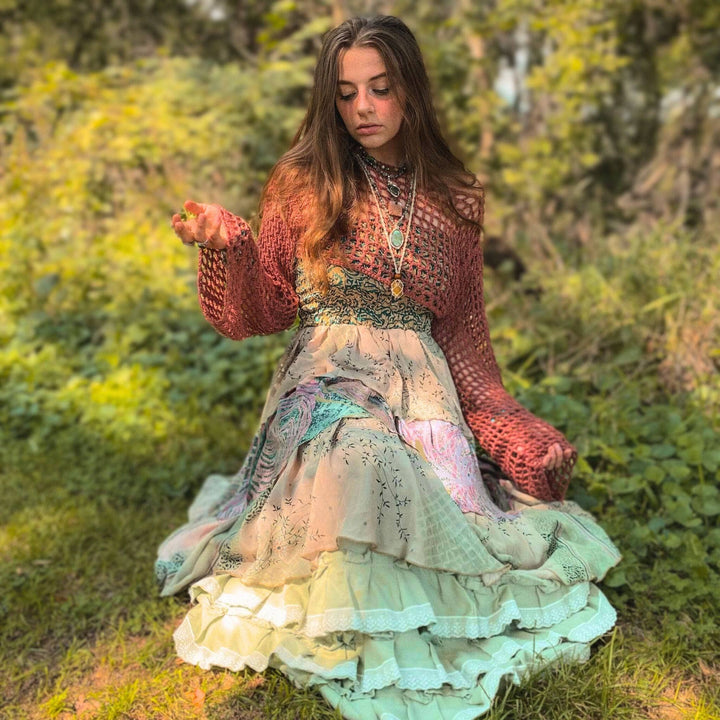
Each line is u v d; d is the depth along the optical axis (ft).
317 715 6.74
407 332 7.95
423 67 7.73
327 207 7.52
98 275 16.92
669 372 12.17
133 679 7.53
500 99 22.03
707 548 8.74
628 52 22.74
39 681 7.61
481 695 6.72
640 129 23.02
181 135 20.66
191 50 26.04
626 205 22.21
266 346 13.93
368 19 7.54
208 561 7.93
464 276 8.40
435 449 7.67
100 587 9.00
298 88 23.77
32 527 10.10
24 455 12.09
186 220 7.07
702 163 22.07
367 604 6.68
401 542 6.85
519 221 21.48
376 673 6.61
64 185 19.92
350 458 6.92
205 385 13.37
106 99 22.22
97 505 10.80
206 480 10.80
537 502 8.45
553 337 12.86
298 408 7.54
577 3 20.81
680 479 9.39
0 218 18.94
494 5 22.33
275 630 7.18
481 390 8.61
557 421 10.72
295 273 7.97
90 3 25.99
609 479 9.78
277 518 7.30
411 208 7.84
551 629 7.41
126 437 12.44
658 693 7.17
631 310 13.21
